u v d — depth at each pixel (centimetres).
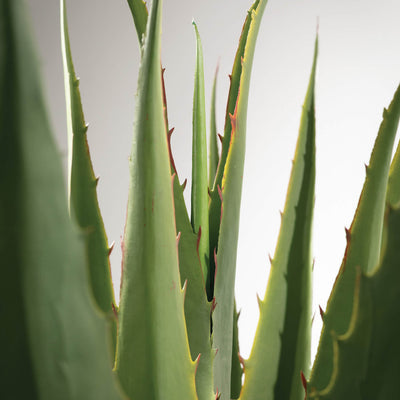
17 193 29
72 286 31
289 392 57
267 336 57
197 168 61
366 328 40
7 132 29
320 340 53
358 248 53
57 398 31
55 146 30
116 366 45
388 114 52
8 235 30
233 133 57
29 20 28
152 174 44
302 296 57
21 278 30
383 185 53
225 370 59
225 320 59
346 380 41
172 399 45
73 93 58
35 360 31
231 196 57
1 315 30
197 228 60
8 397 31
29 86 29
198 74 61
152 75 43
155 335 44
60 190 30
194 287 56
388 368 41
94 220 58
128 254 44
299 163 57
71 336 31
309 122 57
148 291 44
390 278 40
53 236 30
